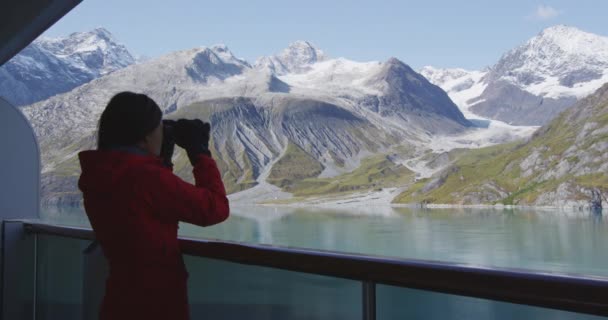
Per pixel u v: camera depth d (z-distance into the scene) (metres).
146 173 1.38
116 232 1.40
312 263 1.46
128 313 1.41
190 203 1.38
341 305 1.44
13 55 4.32
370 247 36.28
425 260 1.24
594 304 0.93
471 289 1.12
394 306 1.31
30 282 3.28
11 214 3.77
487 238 29.42
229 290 1.82
